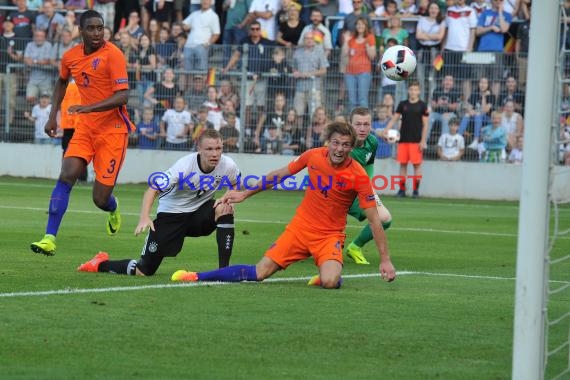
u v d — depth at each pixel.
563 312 15.47
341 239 17.41
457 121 45.19
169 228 17.98
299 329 13.30
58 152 49.81
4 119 50.38
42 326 12.95
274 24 49.06
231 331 13.02
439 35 46.88
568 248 25.36
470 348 12.47
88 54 21.14
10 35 51.38
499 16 46.69
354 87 45.47
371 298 16.27
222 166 17.97
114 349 11.77
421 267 21.41
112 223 23.05
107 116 21.05
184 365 11.07
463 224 32.75
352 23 46.53
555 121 9.90
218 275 17.53
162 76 47.69
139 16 51.06
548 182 9.70
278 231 28.56
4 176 50.53
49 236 20.42
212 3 49.47
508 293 17.45
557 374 11.24
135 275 18.14
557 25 9.68
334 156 16.50
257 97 46.75
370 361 11.57
